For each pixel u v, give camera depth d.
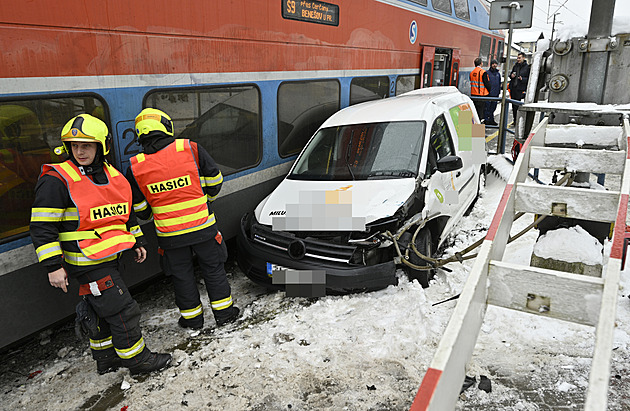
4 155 3.12
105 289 3.17
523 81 12.91
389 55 8.05
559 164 3.66
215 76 4.62
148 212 3.79
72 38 3.38
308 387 3.20
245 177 5.26
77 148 2.99
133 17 3.77
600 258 3.50
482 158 7.10
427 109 5.41
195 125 4.50
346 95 6.96
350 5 6.71
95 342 3.46
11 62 3.05
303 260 4.23
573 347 3.31
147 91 3.97
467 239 5.65
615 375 2.97
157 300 4.73
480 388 2.96
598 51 4.73
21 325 3.33
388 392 3.09
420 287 4.29
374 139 5.12
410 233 4.38
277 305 4.39
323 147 5.29
